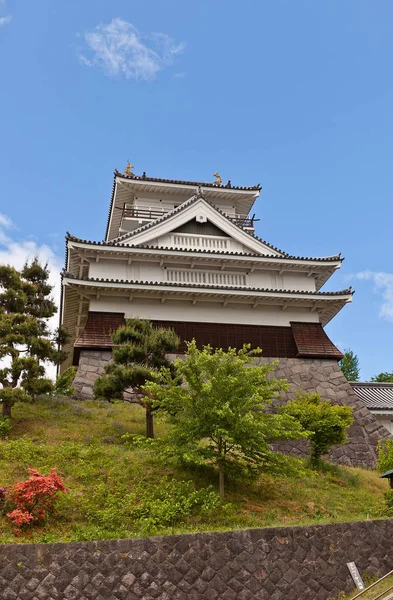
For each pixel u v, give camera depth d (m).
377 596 10.55
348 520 13.18
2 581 9.58
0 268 21.19
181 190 38.28
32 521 11.88
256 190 39.28
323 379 27.95
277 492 16.11
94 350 26.11
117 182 37.03
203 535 10.87
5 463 14.87
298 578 11.05
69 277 26.25
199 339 28.02
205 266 30.50
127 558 10.27
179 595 10.22
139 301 27.97
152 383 15.67
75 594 9.76
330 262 31.16
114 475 15.04
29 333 20.02
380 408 27.27
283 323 29.50
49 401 21.95
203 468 16.00
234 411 14.47
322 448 19.53
